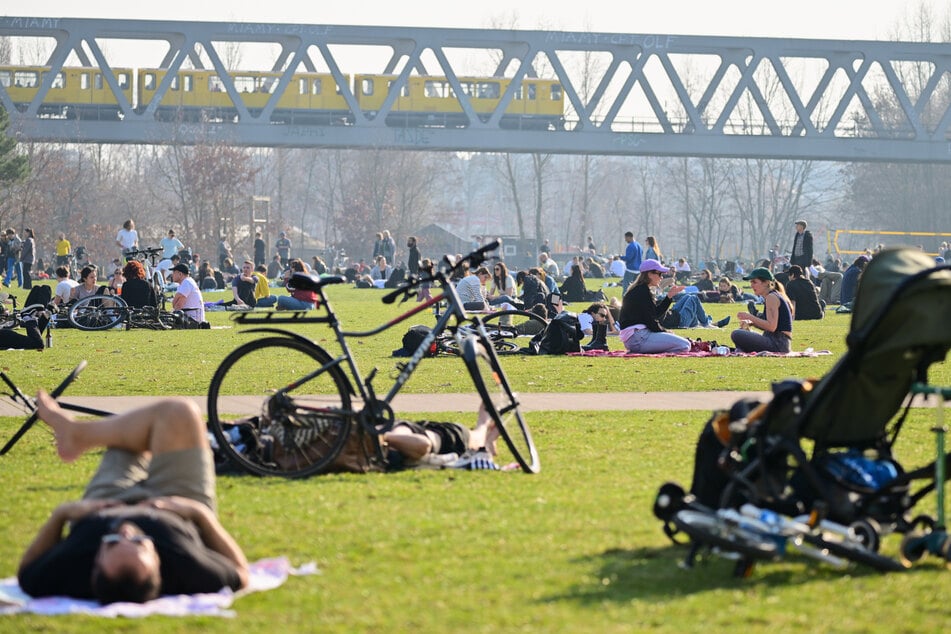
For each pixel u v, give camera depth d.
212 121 197.38
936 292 12.97
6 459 21.16
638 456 21.64
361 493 17.92
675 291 46.81
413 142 194.88
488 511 16.67
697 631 11.27
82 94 194.62
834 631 11.34
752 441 13.91
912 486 18.27
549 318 55.72
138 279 62.00
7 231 111.81
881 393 13.76
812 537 13.26
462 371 38.06
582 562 13.88
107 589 11.76
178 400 13.30
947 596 12.49
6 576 13.30
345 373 19.52
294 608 11.98
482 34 197.88
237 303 82.69
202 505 13.13
